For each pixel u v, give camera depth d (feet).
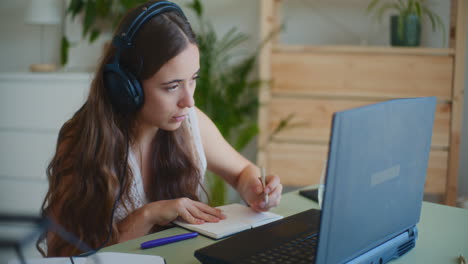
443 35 8.20
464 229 3.43
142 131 4.00
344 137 2.09
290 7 9.27
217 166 4.65
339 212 2.20
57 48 10.43
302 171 8.25
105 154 3.65
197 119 4.58
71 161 3.73
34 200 9.20
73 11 9.55
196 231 3.29
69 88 8.91
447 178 7.90
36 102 9.06
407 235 2.94
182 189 4.23
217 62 9.41
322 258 2.19
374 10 8.87
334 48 7.91
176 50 3.25
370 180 2.37
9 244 1.43
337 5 9.05
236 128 9.21
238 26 9.57
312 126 8.13
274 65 8.11
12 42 10.65
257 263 2.45
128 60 3.34
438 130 7.85
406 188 2.74
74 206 3.67
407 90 7.83
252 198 4.10
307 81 8.05
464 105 8.56
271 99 8.20
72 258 2.74
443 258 2.86
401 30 7.83
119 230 3.55
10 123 9.19
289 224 3.09
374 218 2.50
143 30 3.27
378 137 2.35
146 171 4.15
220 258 2.52
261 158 8.32
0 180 9.31
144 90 3.38
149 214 3.48
